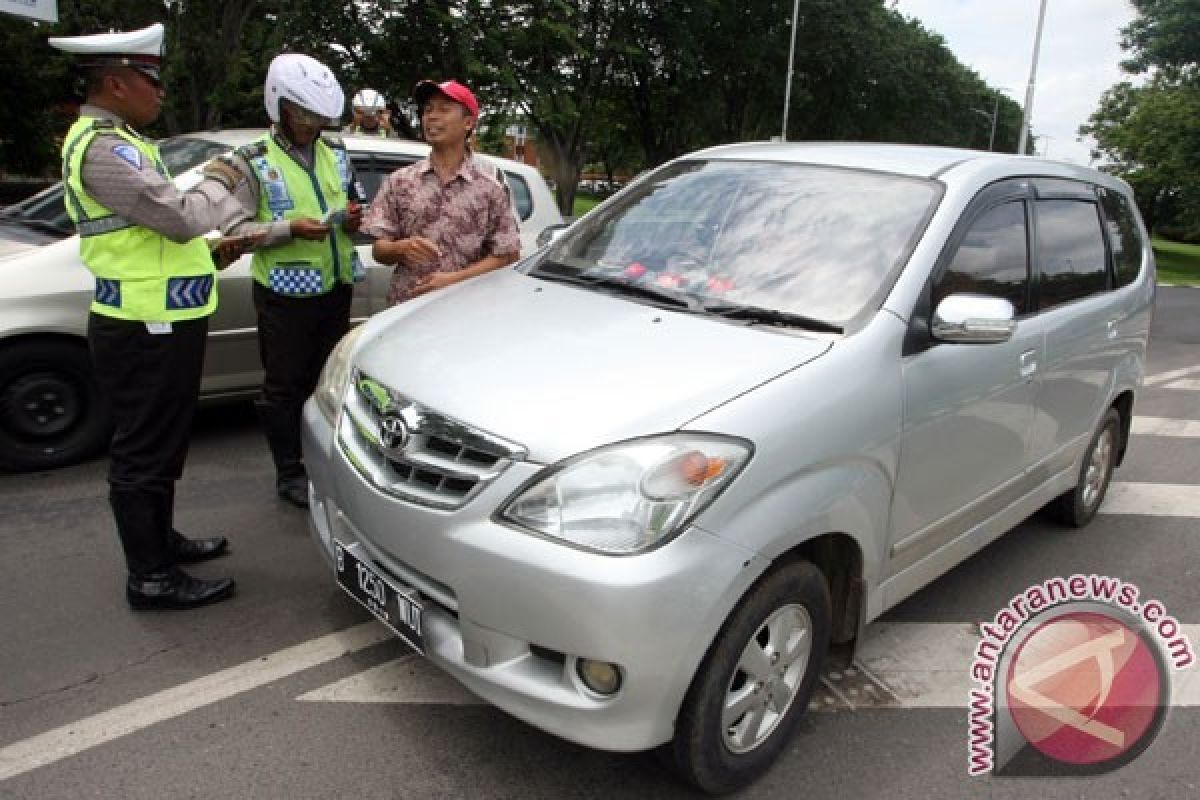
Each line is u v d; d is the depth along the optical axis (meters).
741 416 2.17
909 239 2.81
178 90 12.40
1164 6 30.50
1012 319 2.58
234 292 4.71
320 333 3.86
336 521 2.61
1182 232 48.25
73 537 3.71
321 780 2.37
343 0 14.69
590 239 3.40
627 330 2.58
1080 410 3.87
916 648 3.23
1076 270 3.76
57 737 2.49
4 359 4.16
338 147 3.81
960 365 2.81
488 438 2.14
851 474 2.41
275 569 3.53
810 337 2.52
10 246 4.35
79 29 11.67
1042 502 3.85
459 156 3.77
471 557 2.10
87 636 3.00
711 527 2.06
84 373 4.39
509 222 3.92
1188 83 30.97
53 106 22.14
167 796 2.29
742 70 27.86
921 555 2.91
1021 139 23.58
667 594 1.98
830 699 2.88
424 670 2.88
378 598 2.44
